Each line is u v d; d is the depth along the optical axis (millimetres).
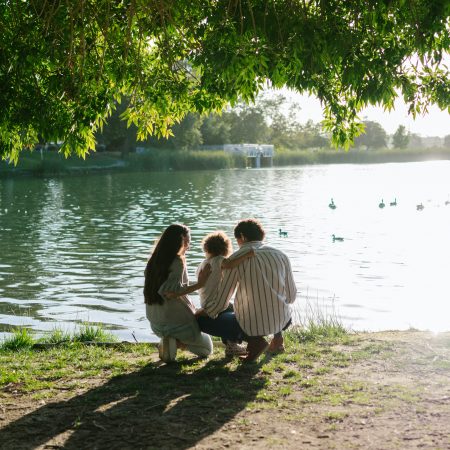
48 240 23172
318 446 4363
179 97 8109
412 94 7098
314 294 14219
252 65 6176
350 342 7457
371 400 5258
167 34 7164
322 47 6055
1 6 6941
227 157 91000
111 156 84688
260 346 6461
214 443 4469
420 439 4426
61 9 6664
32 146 7984
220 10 6359
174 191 47031
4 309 13008
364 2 6277
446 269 17078
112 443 4543
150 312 6691
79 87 6887
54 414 5156
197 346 6742
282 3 6355
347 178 64438
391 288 14789
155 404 5320
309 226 26656
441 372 6047
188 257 18828
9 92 6672
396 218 29578
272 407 5172
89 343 8281
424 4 6094
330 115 7590
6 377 6234
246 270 6305
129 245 21875
